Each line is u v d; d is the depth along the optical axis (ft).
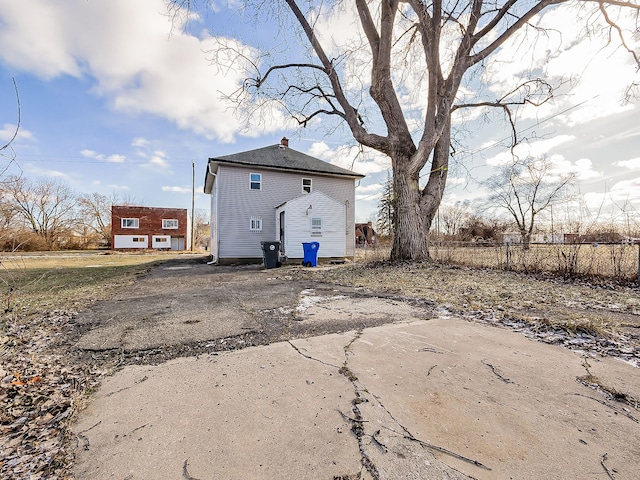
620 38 29.60
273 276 28.63
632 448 4.85
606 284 19.89
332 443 5.04
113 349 9.76
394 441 5.06
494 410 5.96
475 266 28.60
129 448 5.02
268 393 6.70
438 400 6.33
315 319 12.71
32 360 9.02
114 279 27.89
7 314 14.44
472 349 9.14
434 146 31.04
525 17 28.19
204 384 7.18
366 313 13.53
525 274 24.32
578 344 9.55
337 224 47.09
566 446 4.90
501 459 4.62
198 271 35.27
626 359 8.41
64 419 5.99
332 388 6.87
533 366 7.97
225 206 47.60
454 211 89.66
